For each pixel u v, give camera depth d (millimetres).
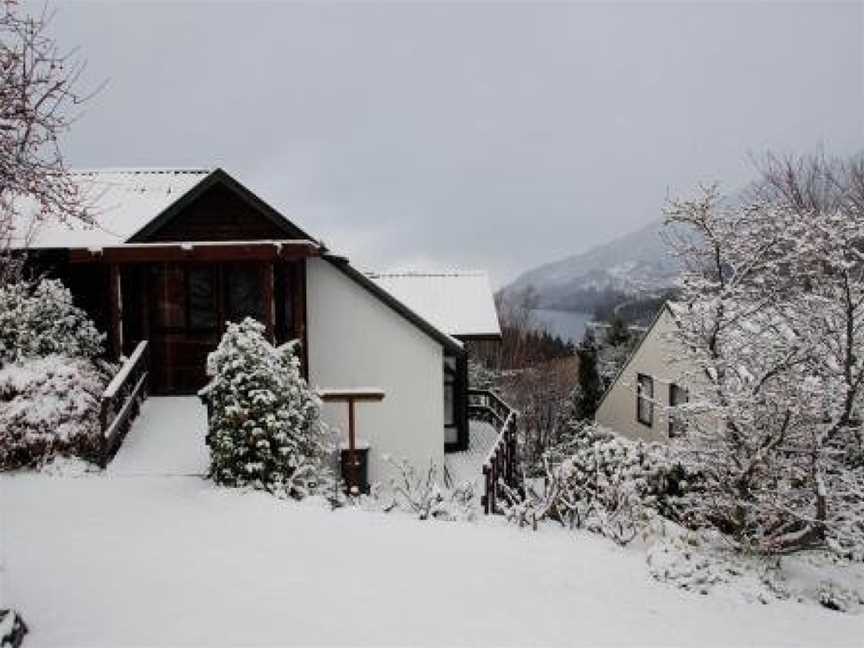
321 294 14430
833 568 10062
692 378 12062
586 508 10391
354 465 11172
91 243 14031
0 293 12250
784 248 11086
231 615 6379
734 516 10141
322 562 7820
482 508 11867
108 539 8336
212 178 13508
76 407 11398
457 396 16578
